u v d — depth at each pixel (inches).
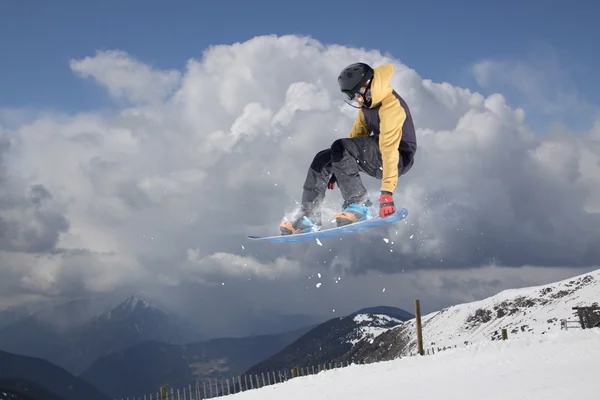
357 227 249.4
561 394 235.1
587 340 455.2
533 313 3144.7
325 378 513.3
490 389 288.2
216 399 495.8
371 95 239.9
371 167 252.4
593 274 3324.3
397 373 459.8
